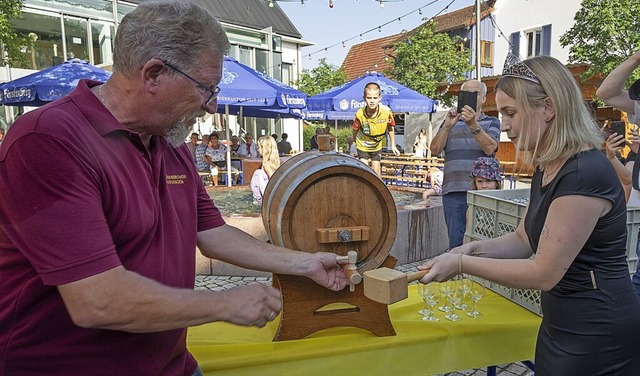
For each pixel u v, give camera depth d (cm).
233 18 1902
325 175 182
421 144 1370
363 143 671
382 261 190
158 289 110
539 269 146
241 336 191
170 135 130
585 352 149
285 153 1459
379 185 188
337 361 177
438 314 209
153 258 125
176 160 147
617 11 1062
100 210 108
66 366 115
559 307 155
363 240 188
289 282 180
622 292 150
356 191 187
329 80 2042
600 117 1226
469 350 193
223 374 168
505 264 154
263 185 677
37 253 102
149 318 108
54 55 1427
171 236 134
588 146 149
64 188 103
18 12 1063
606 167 146
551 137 149
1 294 113
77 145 107
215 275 513
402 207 554
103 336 117
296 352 174
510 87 155
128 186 118
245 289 124
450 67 1661
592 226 143
